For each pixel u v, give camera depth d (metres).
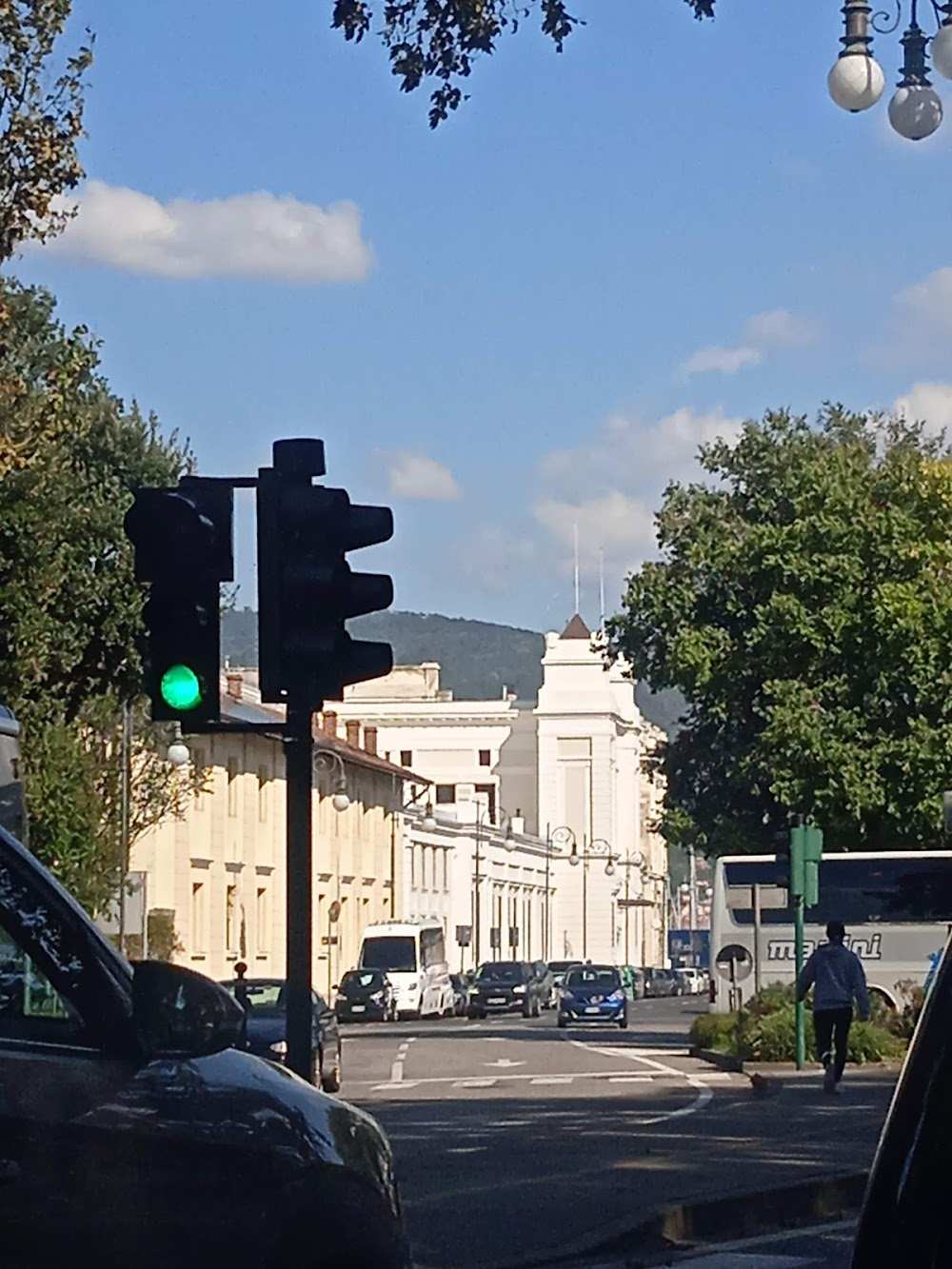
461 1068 35.94
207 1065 5.80
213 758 64.44
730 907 43.62
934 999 3.87
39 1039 5.28
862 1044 32.75
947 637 45.91
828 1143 19.92
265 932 70.50
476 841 99.69
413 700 132.75
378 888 84.00
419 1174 17.39
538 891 118.88
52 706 33.75
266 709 74.00
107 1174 5.25
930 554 46.84
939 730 45.94
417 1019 71.44
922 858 42.97
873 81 13.36
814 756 46.69
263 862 70.12
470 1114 24.61
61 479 30.44
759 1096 27.17
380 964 71.00
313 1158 5.95
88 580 33.91
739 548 49.19
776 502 51.50
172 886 60.56
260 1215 5.70
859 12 13.38
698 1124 22.44
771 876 43.66
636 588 51.25
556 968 95.88
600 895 125.56
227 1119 5.69
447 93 13.47
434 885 94.69
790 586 48.00
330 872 76.25
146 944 47.41
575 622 130.50
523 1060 38.69
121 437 37.28
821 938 42.94
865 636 46.78
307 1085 6.31
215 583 11.29
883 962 42.56
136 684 35.56
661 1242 13.66
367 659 11.21
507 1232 13.73
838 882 43.06
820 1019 26.64
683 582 50.84
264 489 11.28
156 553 11.28
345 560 11.23
